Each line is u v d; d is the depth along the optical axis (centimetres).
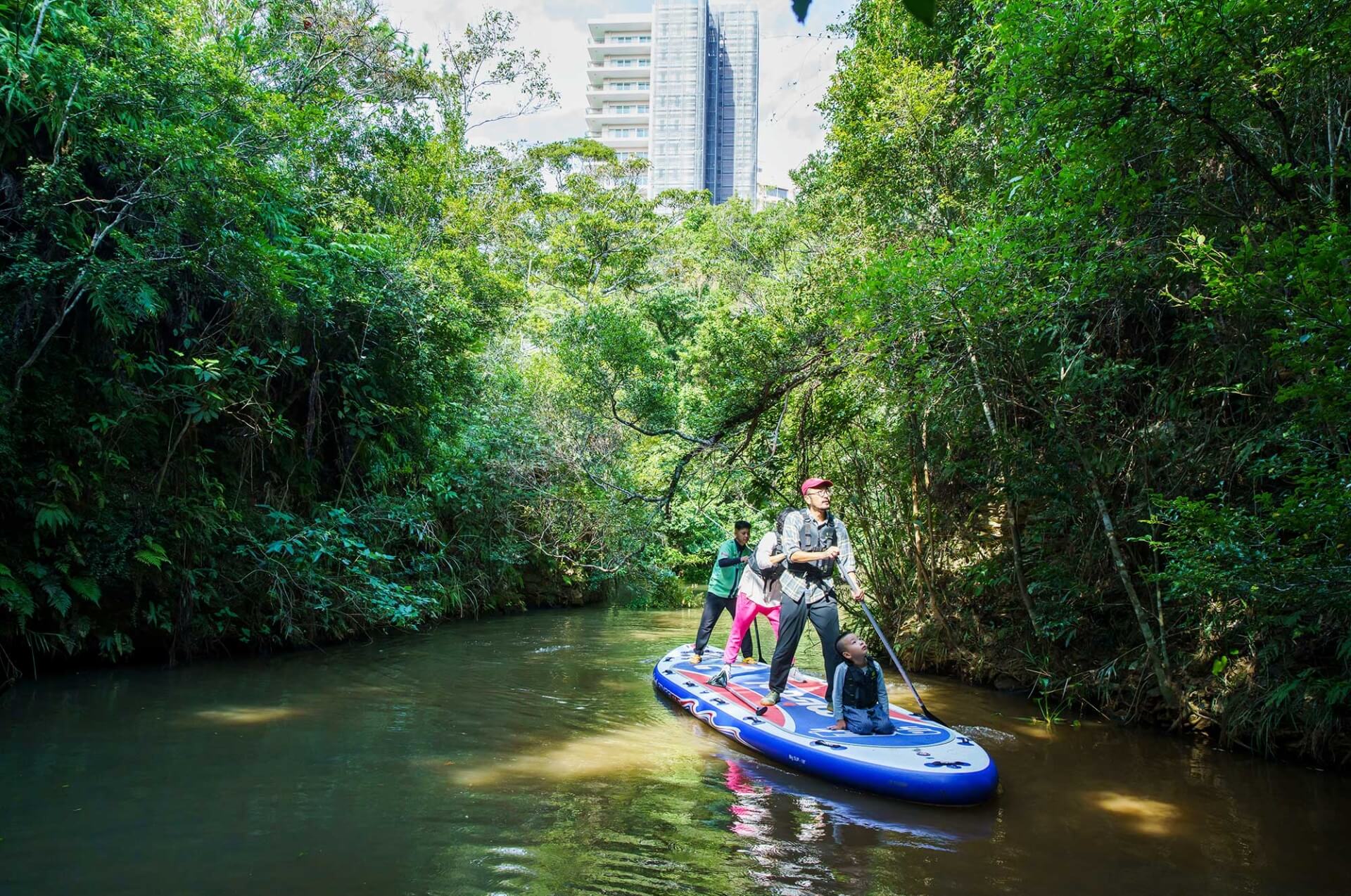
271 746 464
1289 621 428
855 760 414
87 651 671
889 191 719
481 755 458
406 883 289
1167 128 425
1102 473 559
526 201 2034
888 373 654
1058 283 511
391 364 949
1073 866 321
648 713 572
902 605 775
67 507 624
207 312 778
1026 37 439
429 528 1048
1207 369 524
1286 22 375
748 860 319
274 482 861
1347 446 404
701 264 2247
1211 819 376
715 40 6856
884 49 755
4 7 568
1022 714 584
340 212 964
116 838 325
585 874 301
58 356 643
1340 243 312
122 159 614
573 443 1205
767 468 800
